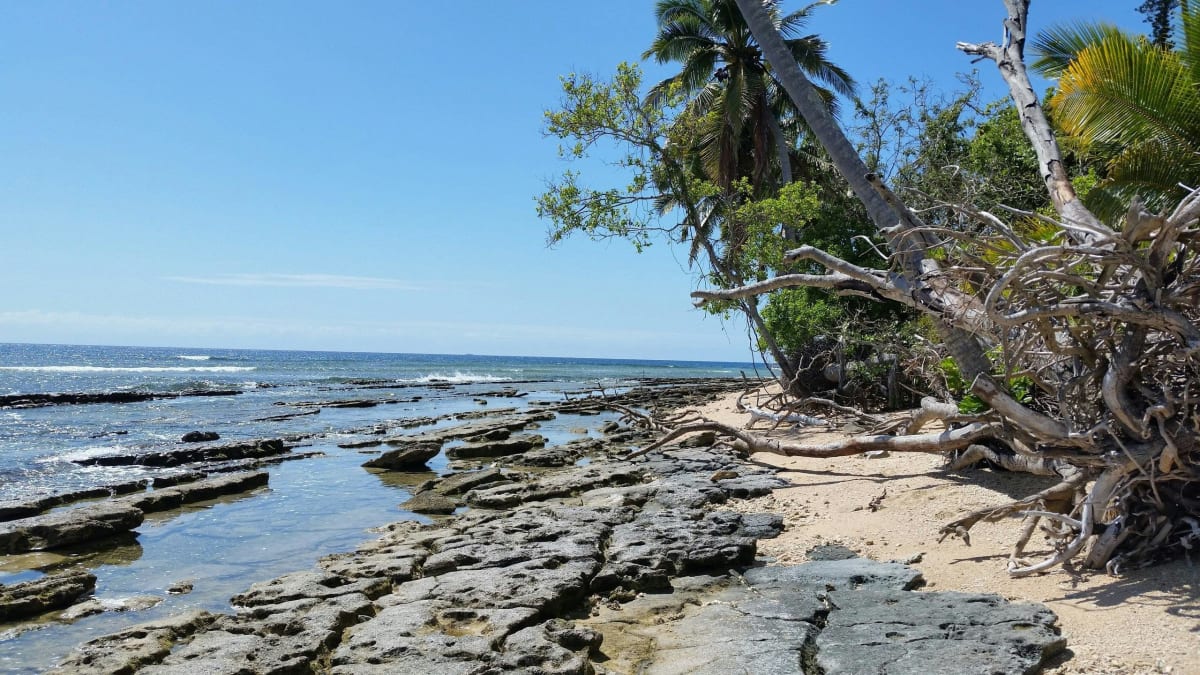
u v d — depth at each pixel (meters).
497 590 6.89
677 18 28.08
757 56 27.86
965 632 5.58
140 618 7.33
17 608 7.41
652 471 13.59
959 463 10.22
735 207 22.47
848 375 19.34
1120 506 6.53
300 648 5.84
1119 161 12.45
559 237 20.80
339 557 9.07
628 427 22.88
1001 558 7.33
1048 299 6.68
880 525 8.88
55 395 35.44
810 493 10.86
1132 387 6.59
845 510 9.73
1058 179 9.61
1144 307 6.11
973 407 10.77
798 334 21.36
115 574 8.83
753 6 12.59
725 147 26.41
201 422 26.92
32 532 10.02
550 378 74.88
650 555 7.87
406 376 74.00
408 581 7.82
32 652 6.48
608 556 8.14
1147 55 11.94
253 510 12.26
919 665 5.10
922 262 9.44
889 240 8.95
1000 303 7.20
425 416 29.56
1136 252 6.08
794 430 16.34
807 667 5.45
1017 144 21.38
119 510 10.89
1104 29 13.52
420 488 13.70
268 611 6.82
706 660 5.51
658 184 21.80
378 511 12.10
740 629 6.05
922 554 7.79
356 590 7.30
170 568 9.05
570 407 31.89
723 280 21.11
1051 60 14.52
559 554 8.00
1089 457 6.67
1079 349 6.77
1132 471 6.51
